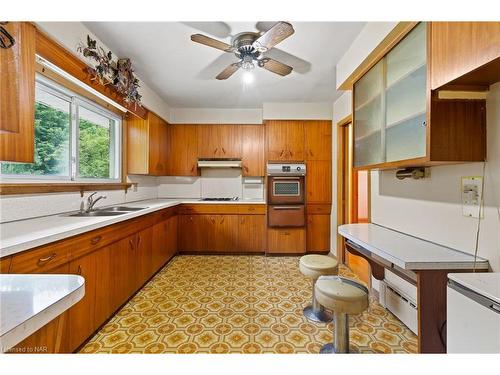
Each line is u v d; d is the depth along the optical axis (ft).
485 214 4.29
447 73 3.94
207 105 12.90
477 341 2.94
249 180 14.01
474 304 2.99
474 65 3.45
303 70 8.77
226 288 8.57
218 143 13.34
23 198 5.89
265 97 11.69
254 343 5.68
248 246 12.54
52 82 6.69
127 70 7.83
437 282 4.25
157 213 9.66
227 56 7.86
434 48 4.22
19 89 4.23
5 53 3.98
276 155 12.62
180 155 13.30
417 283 4.31
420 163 4.79
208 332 6.07
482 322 2.88
